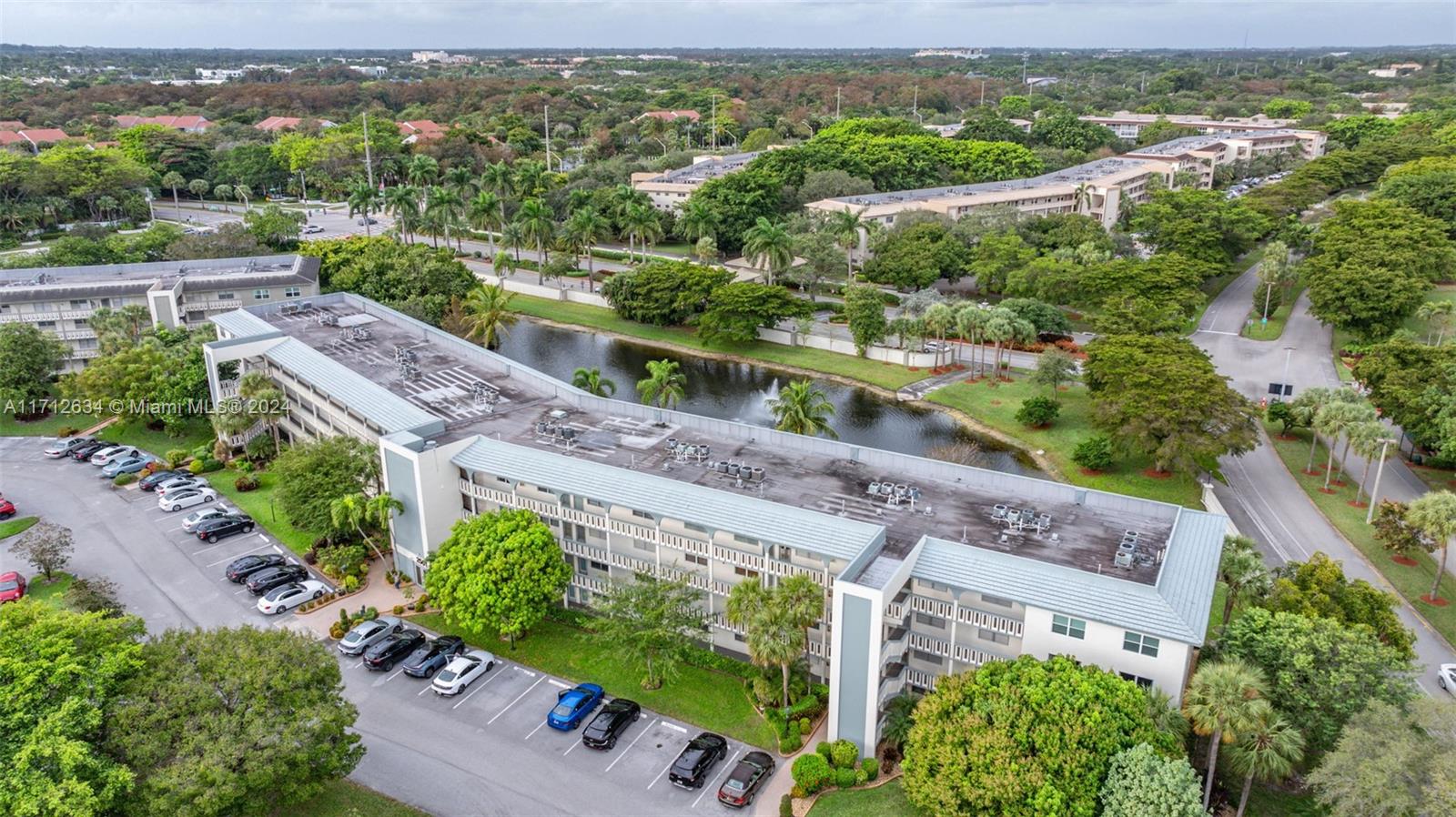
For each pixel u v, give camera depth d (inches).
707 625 2662.4
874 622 2096.5
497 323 5551.2
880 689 2235.5
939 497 2711.6
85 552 3169.3
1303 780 2081.7
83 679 1897.1
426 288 5723.4
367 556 3181.6
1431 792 1605.6
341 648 2645.2
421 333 4269.2
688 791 2153.1
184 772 1787.6
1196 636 1995.6
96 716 1829.5
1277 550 3191.4
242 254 6353.3
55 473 3806.6
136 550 3191.4
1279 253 5831.7
